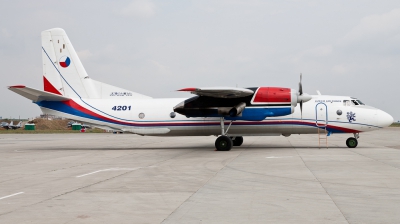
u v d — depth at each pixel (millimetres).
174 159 17625
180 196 9203
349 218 7027
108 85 24688
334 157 17188
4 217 7391
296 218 7105
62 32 24766
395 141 29609
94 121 24219
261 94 21281
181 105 21797
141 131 23781
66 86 24688
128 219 7184
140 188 10320
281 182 10898
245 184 10703
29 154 21328
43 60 24812
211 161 16438
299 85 21297
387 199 8562
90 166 15398
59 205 8383
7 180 11984
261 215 7363
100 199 8961
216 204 8328
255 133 22938
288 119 22562
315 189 9789
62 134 55125
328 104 22656
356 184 10406
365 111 22438
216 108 21422
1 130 75750
